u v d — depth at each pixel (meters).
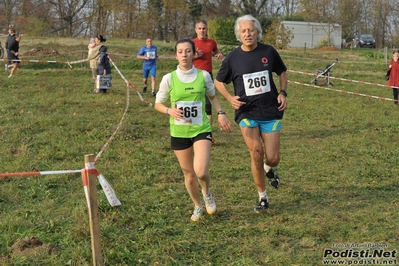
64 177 6.76
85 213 5.43
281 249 4.71
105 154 7.94
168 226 5.20
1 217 5.43
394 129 10.59
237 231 5.10
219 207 5.82
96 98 13.62
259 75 5.43
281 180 6.93
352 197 6.25
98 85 14.75
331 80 20.05
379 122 11.45
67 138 8.94
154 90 15.20
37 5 49.19
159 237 4.90
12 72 17.94
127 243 4.77
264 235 5.02
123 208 5.66
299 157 8.22
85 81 17.66
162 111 5.11
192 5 50.38
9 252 4.53
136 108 12.44
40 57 23.48
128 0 46.78
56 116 10.67
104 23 48.38
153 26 48.31
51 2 49.41
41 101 12.65
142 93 15.48
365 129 10.63
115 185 6.47
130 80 19.19
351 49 44.53
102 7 46.91
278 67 5.62
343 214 5.59
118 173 7.02
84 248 4.57
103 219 5.32
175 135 5.15
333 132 10.37
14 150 8.12
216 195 6.26
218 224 5.30
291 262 4.45
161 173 7.12
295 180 6.94
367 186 6.63
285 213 5.62
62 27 50.12
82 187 6.47
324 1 48.38
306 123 11.43
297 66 24.94
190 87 5.05
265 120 5.46
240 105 5.41
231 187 6.59
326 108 13.51
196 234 5.04
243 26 5.40
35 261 4.39
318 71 19.02
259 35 5.48
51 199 6.02
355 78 21.38
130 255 4.50
